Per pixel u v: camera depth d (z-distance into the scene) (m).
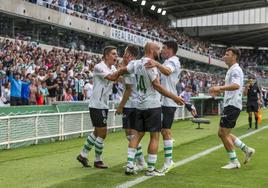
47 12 25.89
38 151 9.95
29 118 11.08
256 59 68.19
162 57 8.13
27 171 7.36
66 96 17.33
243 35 59.62
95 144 7.59
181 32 54.47
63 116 12.52
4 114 10.38
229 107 7.50
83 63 24.20
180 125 17.94
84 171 7.32
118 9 39.56
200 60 49.25
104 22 32.50
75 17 28.73
